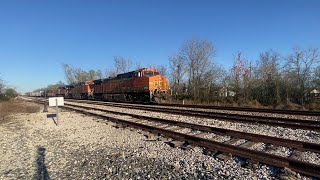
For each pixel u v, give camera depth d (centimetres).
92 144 1012
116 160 769
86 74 10206
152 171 657
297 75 3231
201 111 1927
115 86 4012
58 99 1678
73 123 1670
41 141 1134
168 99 3509
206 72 3916
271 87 3288
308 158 698
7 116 2447
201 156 762
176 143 909
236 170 630
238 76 3716
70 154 879
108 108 2669
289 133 1048
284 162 636
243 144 870
